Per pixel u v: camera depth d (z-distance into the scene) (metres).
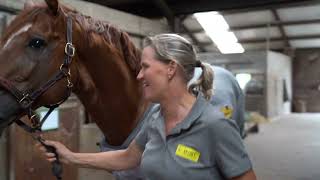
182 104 0.98
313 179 3.83
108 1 4.04
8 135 2.14
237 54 9.33
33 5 1.19
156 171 0.97
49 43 1.15
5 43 1.14
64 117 2.47
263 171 4.12
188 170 0.94
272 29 9.57
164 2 3.55
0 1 2.01
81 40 1.24
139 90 1.47
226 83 1.87
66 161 1.24
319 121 8.84
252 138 6.31
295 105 11.62
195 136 0.94
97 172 2.80
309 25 9.23
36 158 2.30
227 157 0.92
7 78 1.11
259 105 9.16
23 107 1.13
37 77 1.14
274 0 3.36
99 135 2.80
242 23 9.17
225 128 0.93
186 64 0.95
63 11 1.20
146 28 3.16
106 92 1.36
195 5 3.70
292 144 5.77
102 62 1.31
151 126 1.05
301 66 11.66
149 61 0.96
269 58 9.18
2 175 2.14
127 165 1.21
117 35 1.39
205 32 9.62
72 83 1.23
